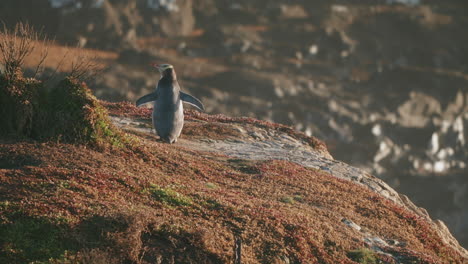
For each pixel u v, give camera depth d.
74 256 10.95
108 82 79.44
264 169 20.20
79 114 16.56
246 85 96.06
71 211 11.94
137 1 107.50
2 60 17.55
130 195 13.63
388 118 96.94
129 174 14.84
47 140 16.00
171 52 103.62
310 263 13.30
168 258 11.72
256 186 18.12
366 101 100.81
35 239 11.11
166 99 21.81
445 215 79.81
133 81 83.88
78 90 17.08
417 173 86.94
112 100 75.38
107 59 90.69
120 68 87.19
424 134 94.81
